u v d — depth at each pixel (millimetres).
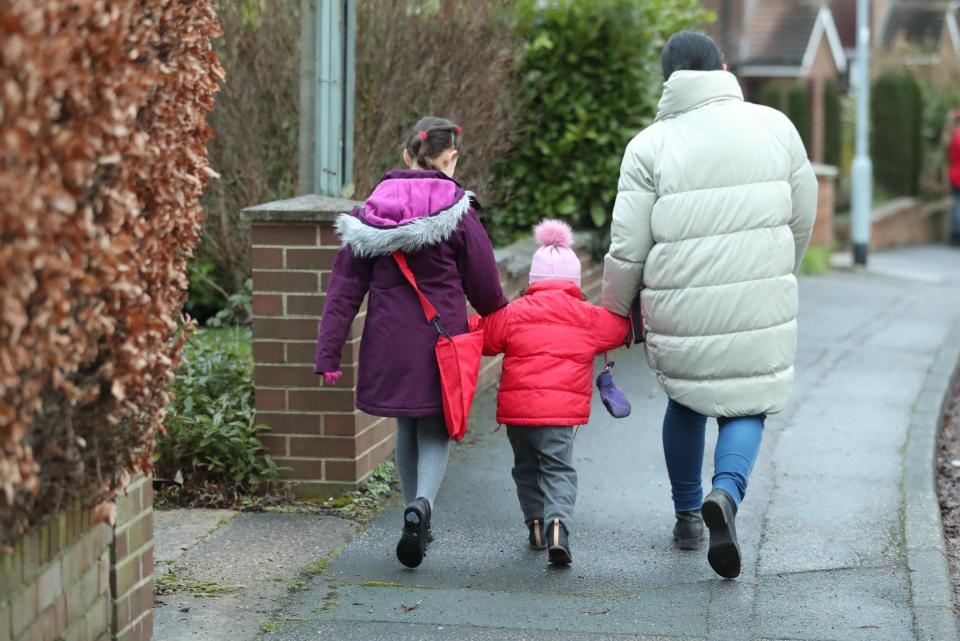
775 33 96250
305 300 19719
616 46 33312
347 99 21391
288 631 14875
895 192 77000
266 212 19547
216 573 16797
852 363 32688
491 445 23531
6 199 7980
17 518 9734
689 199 16094
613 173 33844
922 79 83812
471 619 15266
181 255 12555
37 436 9758
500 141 31688
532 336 16984
